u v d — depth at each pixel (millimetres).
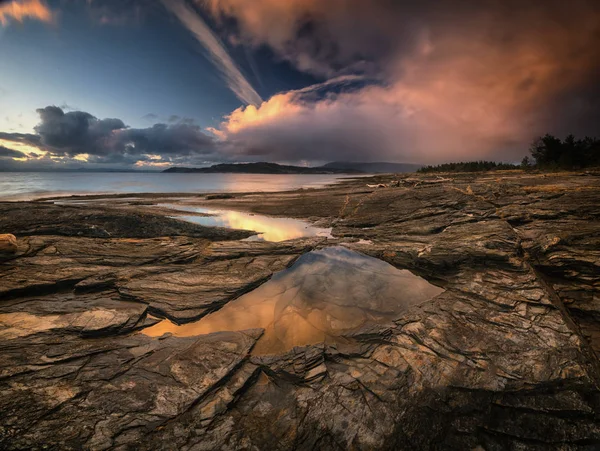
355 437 4375
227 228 16109
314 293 9109
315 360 5906
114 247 12000
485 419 4641
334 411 4785
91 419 4449
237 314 8102
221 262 11492
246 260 11711
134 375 5430
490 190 18266
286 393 5266
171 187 58844
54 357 5734
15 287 8344
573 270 8852
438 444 4328
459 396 4965
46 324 6871
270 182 84625
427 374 5410
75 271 9680
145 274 9992
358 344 6508
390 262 11609
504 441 4348
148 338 6742
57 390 4922
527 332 6258
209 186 62562
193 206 27188
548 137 52406
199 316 7871
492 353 5766
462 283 8758
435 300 7977
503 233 11133
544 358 5523
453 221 14352
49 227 12984
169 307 8109
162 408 4758
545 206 13672
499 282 8383
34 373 5250
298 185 65375
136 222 14719
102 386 5102
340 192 34438
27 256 10352
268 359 6016
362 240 14453
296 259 12117
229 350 6281
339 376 5535
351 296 8859
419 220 15727
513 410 4738
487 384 5129
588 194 14438
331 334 7008
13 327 6668
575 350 5637
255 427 4562
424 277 10133
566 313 7250
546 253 9750
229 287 9297
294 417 4727
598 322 7289
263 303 8672
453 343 6121
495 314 7008
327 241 14406
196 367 5711
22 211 14273
